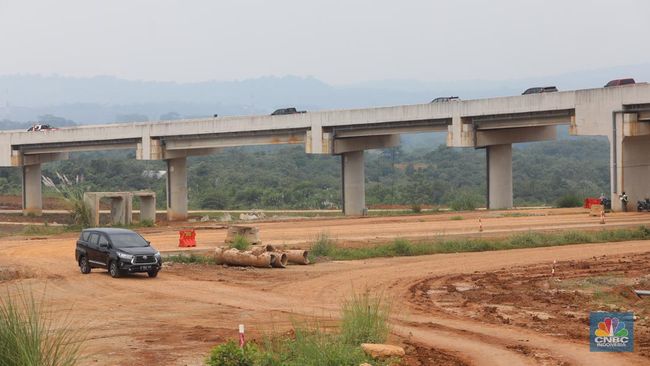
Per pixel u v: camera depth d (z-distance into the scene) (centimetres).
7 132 12406
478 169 18725
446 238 5756
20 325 1695
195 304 3250
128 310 3102
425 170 19300
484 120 8838
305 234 6525
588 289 3584
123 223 8725
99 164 18500
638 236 5897
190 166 19312
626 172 7900
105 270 4425
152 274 4109
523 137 9388
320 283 3862
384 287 3712
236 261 4541
